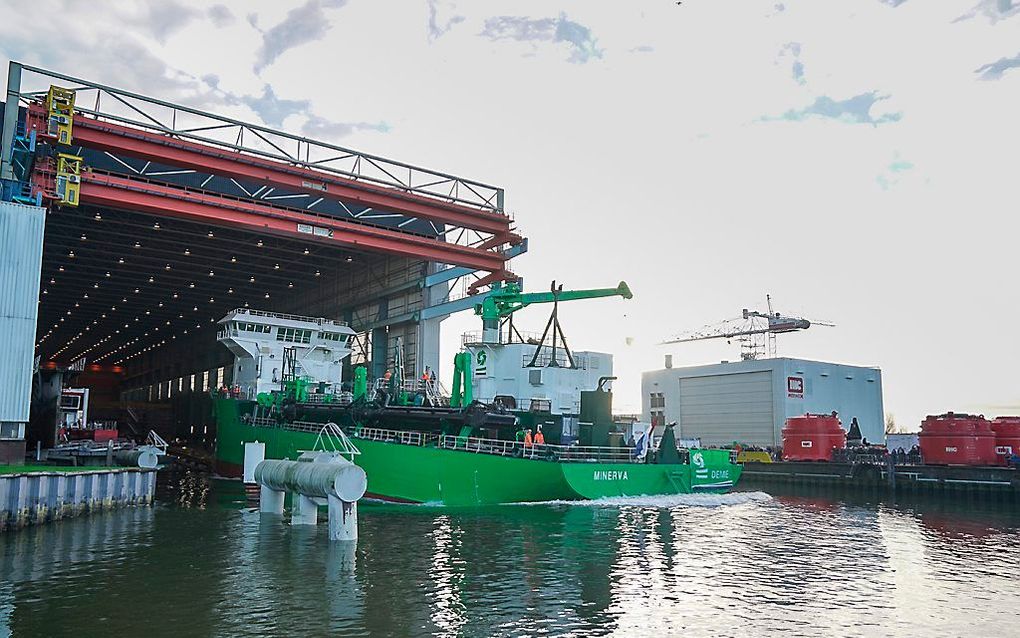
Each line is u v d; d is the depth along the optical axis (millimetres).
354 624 14727
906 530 29297
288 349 54906
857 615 15938
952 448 46000
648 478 37500
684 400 78312
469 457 34500
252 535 25234
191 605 15930
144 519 29250
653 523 29562
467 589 17812
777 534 27453
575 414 41312
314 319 58406
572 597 17188
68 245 66000
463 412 35125
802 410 69500
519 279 58000
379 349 67188
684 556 22531
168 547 22797
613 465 36000
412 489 35656
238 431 52125
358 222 54594
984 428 46469
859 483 47500
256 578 18609
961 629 14977
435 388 49969
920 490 44312
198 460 62750
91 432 58594
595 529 27672
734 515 33094
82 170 42938
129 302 94375
